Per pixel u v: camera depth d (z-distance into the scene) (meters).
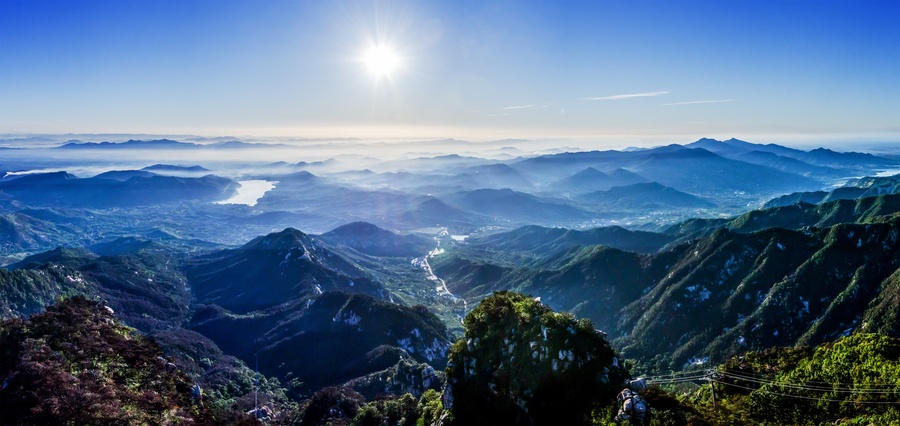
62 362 77.31
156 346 98.88
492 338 81.69
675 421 59.62
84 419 66.69
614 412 63.12
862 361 71.69
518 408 71.19
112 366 82.75
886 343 72.62
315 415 138.62
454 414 77.44
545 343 73.31
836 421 64.38
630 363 77.12
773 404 70.88
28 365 73.44
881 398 63.38
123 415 69.94
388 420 108.88
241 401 164.25
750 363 91.00
